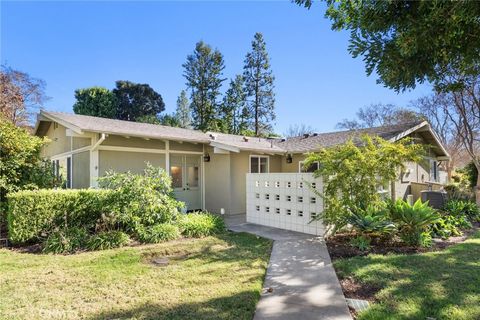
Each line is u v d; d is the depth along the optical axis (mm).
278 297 3805
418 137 12688
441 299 3535
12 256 5684
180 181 11391
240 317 3250
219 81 30203
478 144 21453
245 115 29188
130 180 7301
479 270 4484
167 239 6863
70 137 10633
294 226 8164
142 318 3230
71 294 3887
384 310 3318
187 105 34719
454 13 2311
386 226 6070
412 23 2518
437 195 9609
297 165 13195
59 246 5965
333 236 7223
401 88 2945
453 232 7199
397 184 10898
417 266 4715
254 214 9438
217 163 11758
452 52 2666
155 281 4332
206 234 7461
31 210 6508
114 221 6789
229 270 4820
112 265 5078
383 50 2891
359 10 2930
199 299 3709
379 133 11664
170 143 10992
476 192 12617
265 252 5934
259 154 12727
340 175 6730
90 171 8992
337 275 4598
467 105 17641
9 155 7664
